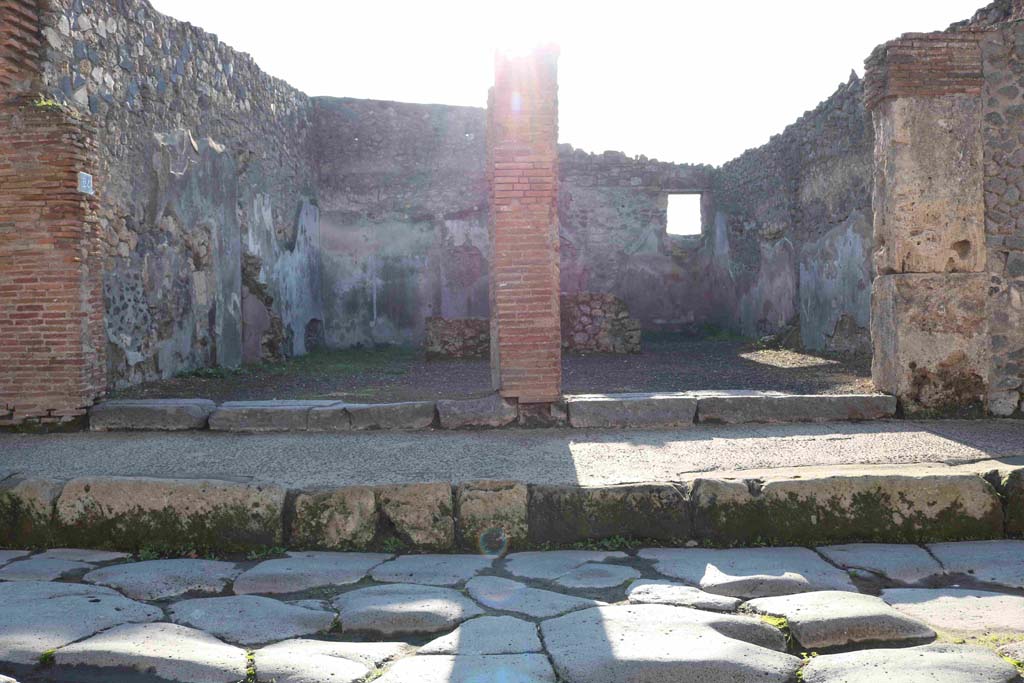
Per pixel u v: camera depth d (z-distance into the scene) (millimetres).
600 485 4223
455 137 16797
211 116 10859
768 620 3133
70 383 5945
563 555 4051
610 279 18250
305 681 2650
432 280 16734
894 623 3023
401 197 16656
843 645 2957
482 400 5852
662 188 18297
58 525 4293
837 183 12250
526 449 5105
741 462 4691
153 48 9203
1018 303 6113
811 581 3576
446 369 11539
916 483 4211
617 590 3527
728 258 17188
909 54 6031
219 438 5594
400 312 16672
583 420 5781
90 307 6133
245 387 9047
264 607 3365
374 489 4223
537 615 3215
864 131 11289
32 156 5922
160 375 9352
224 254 11203
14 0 6000
